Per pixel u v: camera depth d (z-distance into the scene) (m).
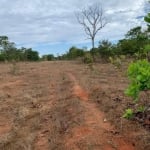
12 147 7.26
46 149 6.94
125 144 6.48
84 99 10.80
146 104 8.48
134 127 7.05
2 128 8.88
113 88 12.24
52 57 77.94
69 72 24.73
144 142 6.37
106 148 6.39
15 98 12.79
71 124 7.94
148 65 4.88
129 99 9.55
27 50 71.12
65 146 6.75
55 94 13.05
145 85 4.82
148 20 5.09
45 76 22.12
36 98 12.54
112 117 7.90
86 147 6.46
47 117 9.16
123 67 22.23
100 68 27.73
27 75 23.61
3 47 63.81
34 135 7.81
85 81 15.50
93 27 44.59
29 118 9.52
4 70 30.05
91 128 7.38
